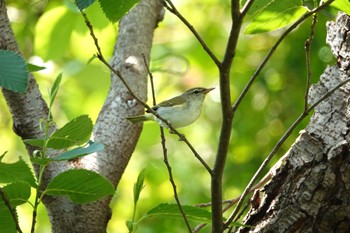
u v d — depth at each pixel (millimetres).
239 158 17562
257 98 17688
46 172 8445
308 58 7086
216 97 19984
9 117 19688
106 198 8672
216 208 6949
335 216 7477
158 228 17766
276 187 7844
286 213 7652
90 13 14312
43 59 16625
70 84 18672
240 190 17141
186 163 19516
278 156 17125
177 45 19812
